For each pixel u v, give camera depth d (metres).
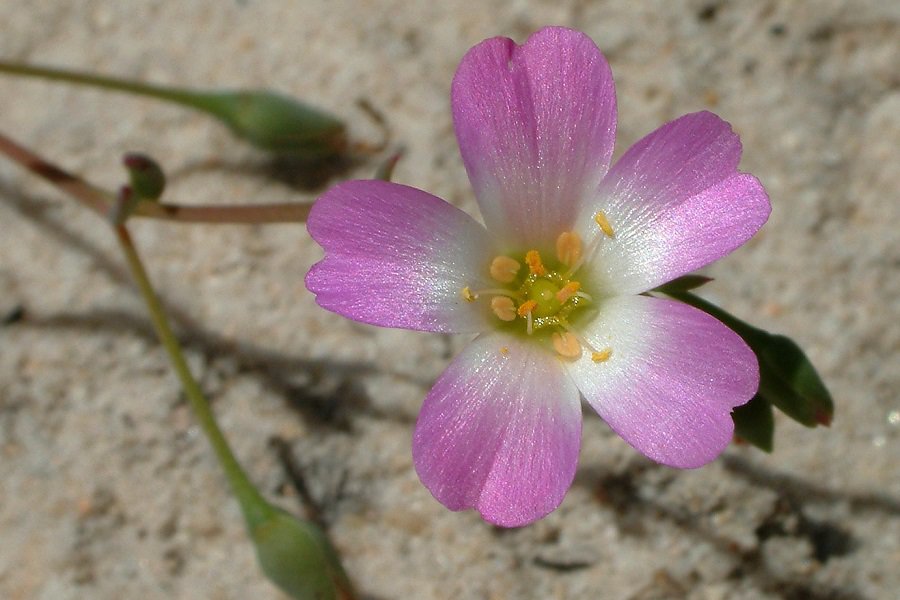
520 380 0.11
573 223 0.11
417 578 0.12
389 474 0.12
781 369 0.11
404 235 0.11
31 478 0.12
